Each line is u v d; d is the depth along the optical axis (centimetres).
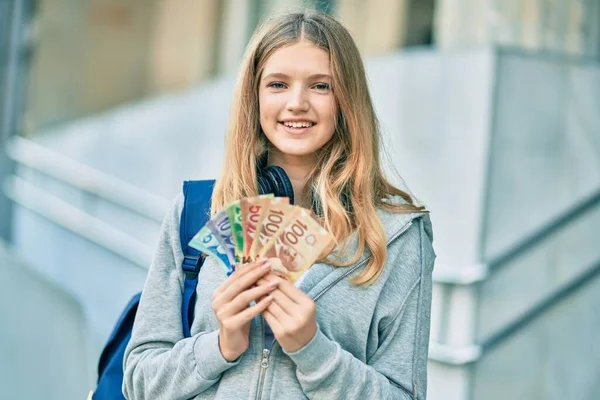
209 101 519
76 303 534
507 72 366
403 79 409
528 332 363
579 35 424
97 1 714
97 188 586
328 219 167
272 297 150
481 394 354
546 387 367
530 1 424
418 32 469
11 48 695
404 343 166
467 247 364
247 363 161
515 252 349
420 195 392
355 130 169
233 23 630
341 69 168
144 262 523
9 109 695
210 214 175
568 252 375
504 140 365
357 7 509
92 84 716
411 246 171
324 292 163
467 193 367
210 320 166
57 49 714
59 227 630
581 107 383
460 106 376
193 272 172
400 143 407
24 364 525
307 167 178
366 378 155
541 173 375
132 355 169
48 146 675
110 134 604
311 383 153
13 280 548
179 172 533
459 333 358
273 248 149
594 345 375
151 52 696
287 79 168
